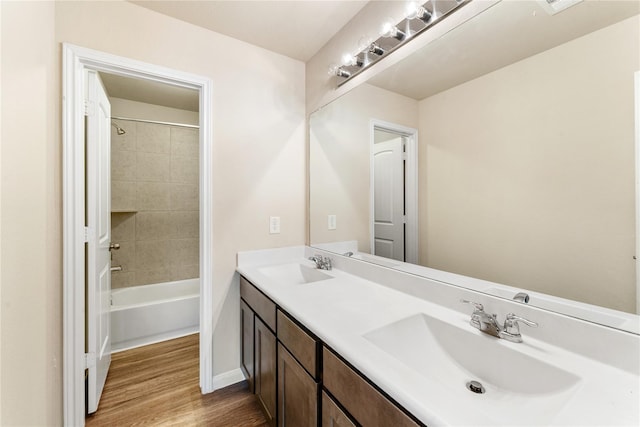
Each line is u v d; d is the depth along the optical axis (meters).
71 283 1.38
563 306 0.83
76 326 1.39
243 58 1.89
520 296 0.94
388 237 1.47
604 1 0.75
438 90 1.20
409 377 0.66
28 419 1.01
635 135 0.70
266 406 1.43
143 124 2.96
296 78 2.13
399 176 1.40
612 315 0.74
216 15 1.63
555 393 0.69
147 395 1.74
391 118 1.43
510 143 0.96
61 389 1.36
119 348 2.32
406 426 0.61
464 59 1.09
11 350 0.88
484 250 1.05
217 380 1.81
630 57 0.71
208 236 1.77
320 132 2.00
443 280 1.19
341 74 1.69
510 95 0.96
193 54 1.70
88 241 1.52
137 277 2.94
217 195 1.80
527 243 0.92
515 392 0.77
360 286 1.44
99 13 1.44
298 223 2.14
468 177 1.10
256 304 1.57
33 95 1.08
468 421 0.52
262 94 1.97
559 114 0.84
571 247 0.82
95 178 1.57
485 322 0.91
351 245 1.73
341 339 0.85
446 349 0.97
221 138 1.81
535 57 0.89
